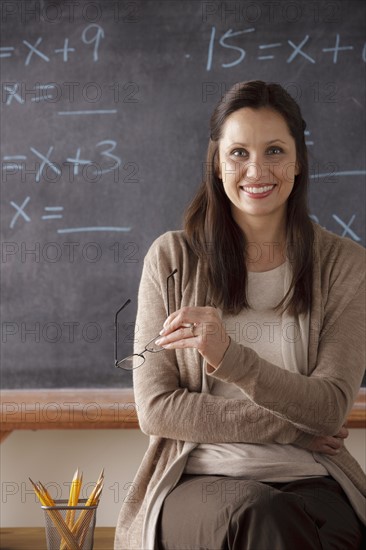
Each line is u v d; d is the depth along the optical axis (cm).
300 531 147
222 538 151
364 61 257
